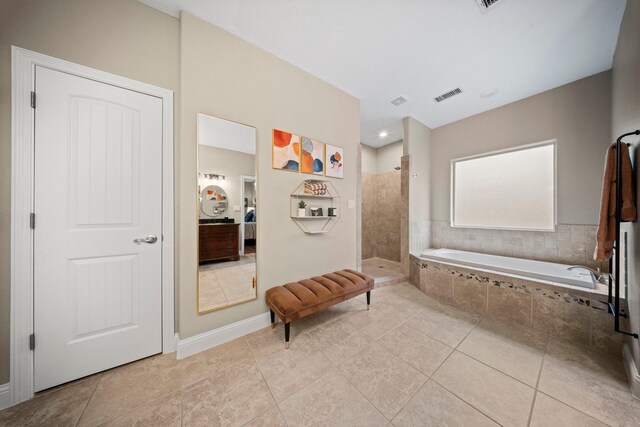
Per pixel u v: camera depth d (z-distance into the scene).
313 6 1.54
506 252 2.85
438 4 1.53
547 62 2.08
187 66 1.58
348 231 2.71
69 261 1.30
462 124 3.31
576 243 2.33
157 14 1.55
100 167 1.38
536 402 1.17
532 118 2.64
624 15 1.51
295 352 1.59
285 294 1.80
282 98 2.08
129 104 1.46
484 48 1.93
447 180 3.48
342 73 2.30
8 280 1.16
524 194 2.73
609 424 1.05
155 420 1.07
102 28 1.38
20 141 1.18
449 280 2.49
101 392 1.23
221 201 1.75
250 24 1.69
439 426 1.04
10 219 1.16
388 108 3.03
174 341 1.60
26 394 1.19
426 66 2.18
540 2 1.50
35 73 1.22
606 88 2.16
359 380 1.33
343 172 2.63
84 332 1.34
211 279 1.70
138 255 1.49
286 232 2.12
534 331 1.87
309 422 1.06
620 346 1.54
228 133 1.77
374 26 1.72
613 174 1.44
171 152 1.59
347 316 2.14
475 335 1.81
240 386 1.28
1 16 1.15
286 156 2.11
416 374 1.38
